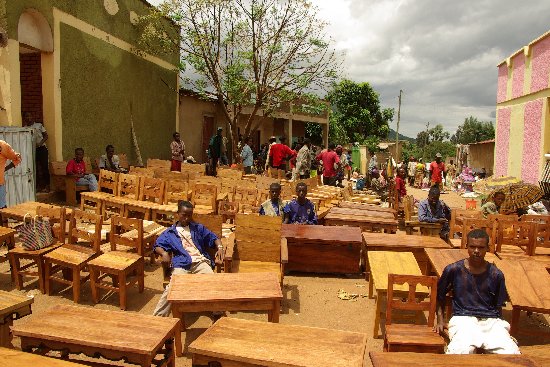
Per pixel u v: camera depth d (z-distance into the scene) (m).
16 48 10.38
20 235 6.42
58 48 11.81
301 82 17.27
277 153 16.58
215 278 5.07
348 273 7.75
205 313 6.03
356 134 41.19
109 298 6.32
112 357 3.58
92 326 3.85
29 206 8.02
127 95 15.30
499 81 17.83
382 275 5.65
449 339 4.53
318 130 32.59
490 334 4.26
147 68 16.59
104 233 7.32
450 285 4.61
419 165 28.11
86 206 10.09
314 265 7.73
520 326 6.00
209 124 22.23
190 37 16.69
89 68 13.19
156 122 17.45
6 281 6.75
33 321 3.90
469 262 4.51
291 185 11.57
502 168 17.28
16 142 10.12
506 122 16.88
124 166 14.76
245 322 4.05
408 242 7.23
